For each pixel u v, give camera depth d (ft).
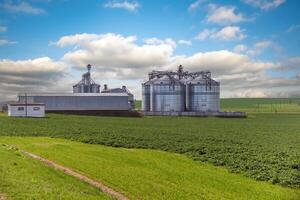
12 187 68.64
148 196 83.87
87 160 122.21
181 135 206.80
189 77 546.26
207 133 227.61
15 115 368.89
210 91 518.37
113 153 139.54
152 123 318.86
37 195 65.36
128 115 458.09
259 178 103.65
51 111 451.53
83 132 213.87
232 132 241.35
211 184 96.37
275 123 353.72
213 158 130.93
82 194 72.74
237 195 87.92
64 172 97.71
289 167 116.57
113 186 91.15
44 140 176.35
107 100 461.37
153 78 551.59
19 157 106.11
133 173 104.63
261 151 147.33
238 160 125.80
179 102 520.42
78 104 456.86
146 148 157.69
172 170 111.14
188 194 86.63
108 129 239.71
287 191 92.84
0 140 170.19
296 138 208.54
